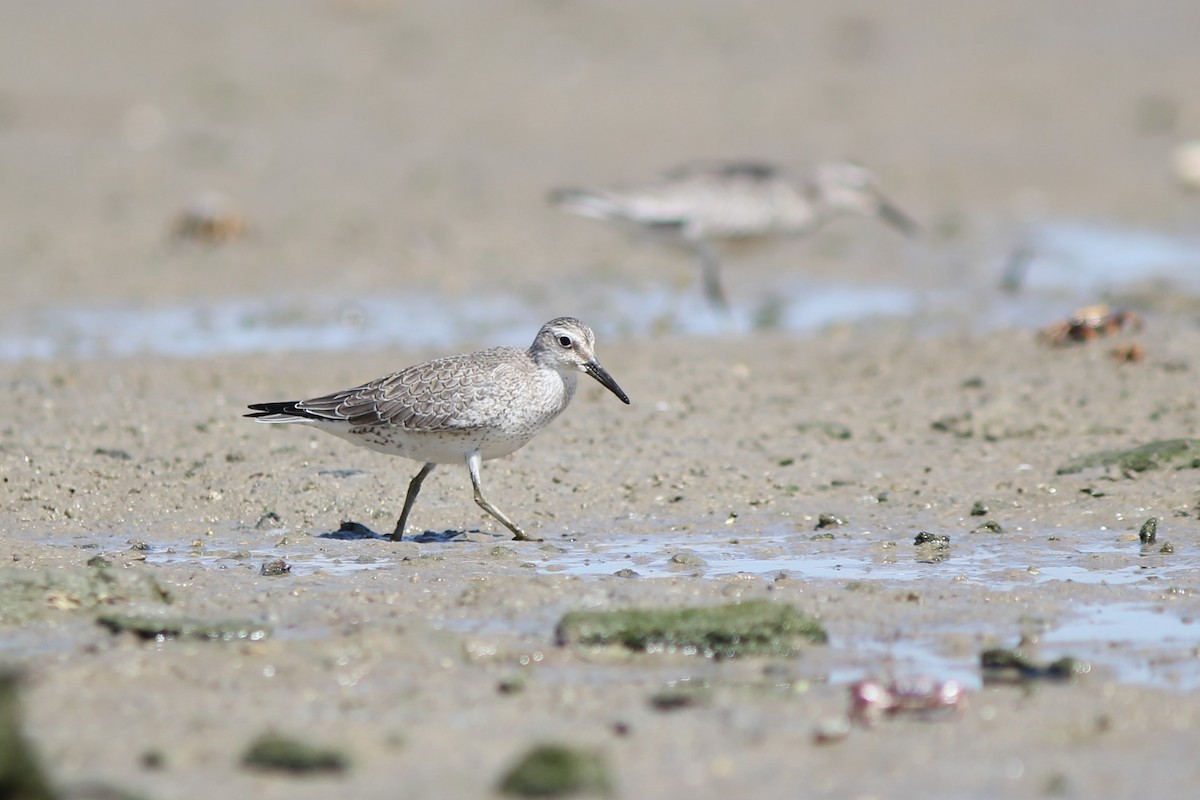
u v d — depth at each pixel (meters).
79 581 10.45
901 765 7.84
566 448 14.89
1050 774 7.72
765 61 37.62
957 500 13.33
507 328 20.81
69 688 8.79
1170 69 37.12
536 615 10.21
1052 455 14.34
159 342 19.78
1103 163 31.56
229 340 19.97
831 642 9.77
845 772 7.75
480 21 39.75
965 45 38.78
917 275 24.44
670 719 8.42
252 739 8.06
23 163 30.27
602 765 7.54
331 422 12.59
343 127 33.28
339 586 10.93
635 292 23.45
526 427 12.52
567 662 9.36
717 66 37.22
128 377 17.45
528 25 39.62
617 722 8.38
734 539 12.45
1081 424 15.20
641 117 34.03
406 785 7.54
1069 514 12.85
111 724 8.26
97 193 28.53
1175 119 34.09
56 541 12.44
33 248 24.98
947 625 10.08
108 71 35.84
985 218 28.09
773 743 8.10
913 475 14.01
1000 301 22.22
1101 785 7.62
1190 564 11.48
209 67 36.38
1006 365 17.27
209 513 13.18
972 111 34.78
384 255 25.12
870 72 37.00
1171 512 12.78
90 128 32.53
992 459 14.36
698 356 18.67
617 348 19.27
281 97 34.84
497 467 14.28
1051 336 17.78
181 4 40.09
